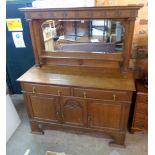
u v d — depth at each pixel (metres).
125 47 1.56
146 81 1.83
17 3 1.98
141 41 1.88
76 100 1.63
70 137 1.93
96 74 1.69
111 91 1.49
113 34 1.63
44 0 1.90
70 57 1.76
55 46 1.82
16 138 1.94
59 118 1.81
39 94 1.70
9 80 2.61
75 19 1.57
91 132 1.85
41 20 1.65
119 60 1.64
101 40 1.69
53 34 1.77
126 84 1.51
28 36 2.19
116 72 1.71
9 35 2.21
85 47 1.75
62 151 1.76
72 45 1.78
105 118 1.67
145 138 1.89
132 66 2.04
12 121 2.00
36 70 1.82
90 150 1.76
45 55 1.82
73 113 1.73
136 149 1.76
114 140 1.80
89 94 1.56
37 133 1.98
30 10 1.54
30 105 1.82
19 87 2.67
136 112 1.79
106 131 1.75
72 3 1.81
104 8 1.40
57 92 1.63
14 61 2.43
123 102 1.51
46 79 1.63
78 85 1.52
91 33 1.68
